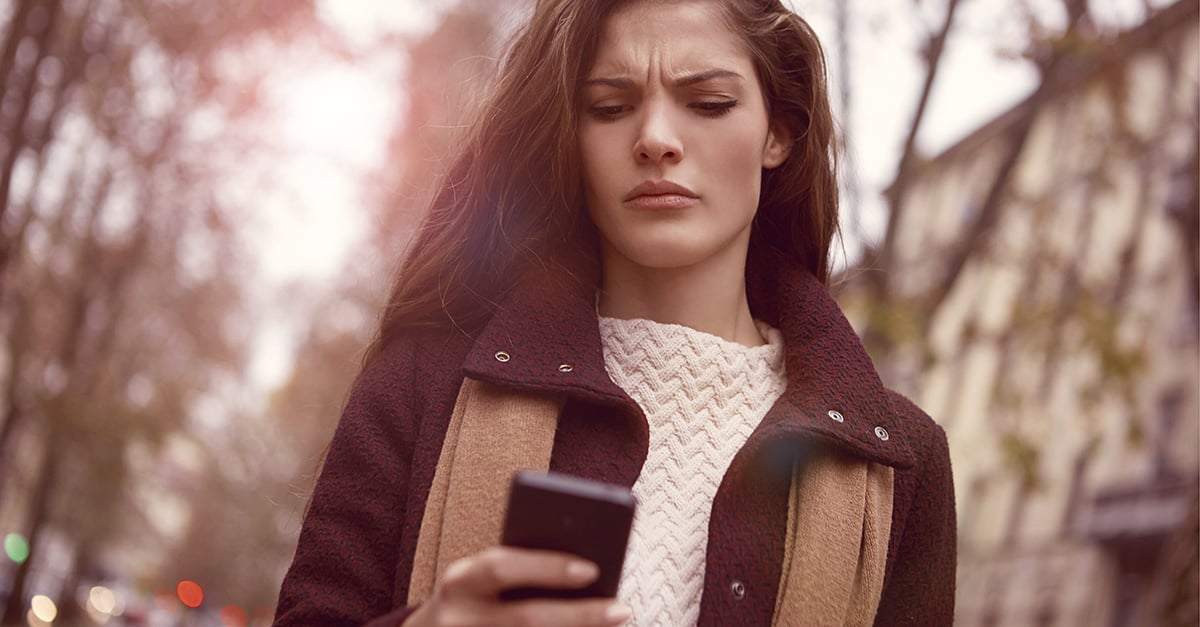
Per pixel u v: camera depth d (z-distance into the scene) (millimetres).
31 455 23328
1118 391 10469
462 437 1383
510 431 1372
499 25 1833
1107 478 20656
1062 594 21594
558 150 1474
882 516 1451
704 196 1429
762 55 1488
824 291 1564
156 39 16156
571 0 1543
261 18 16141
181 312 24062
